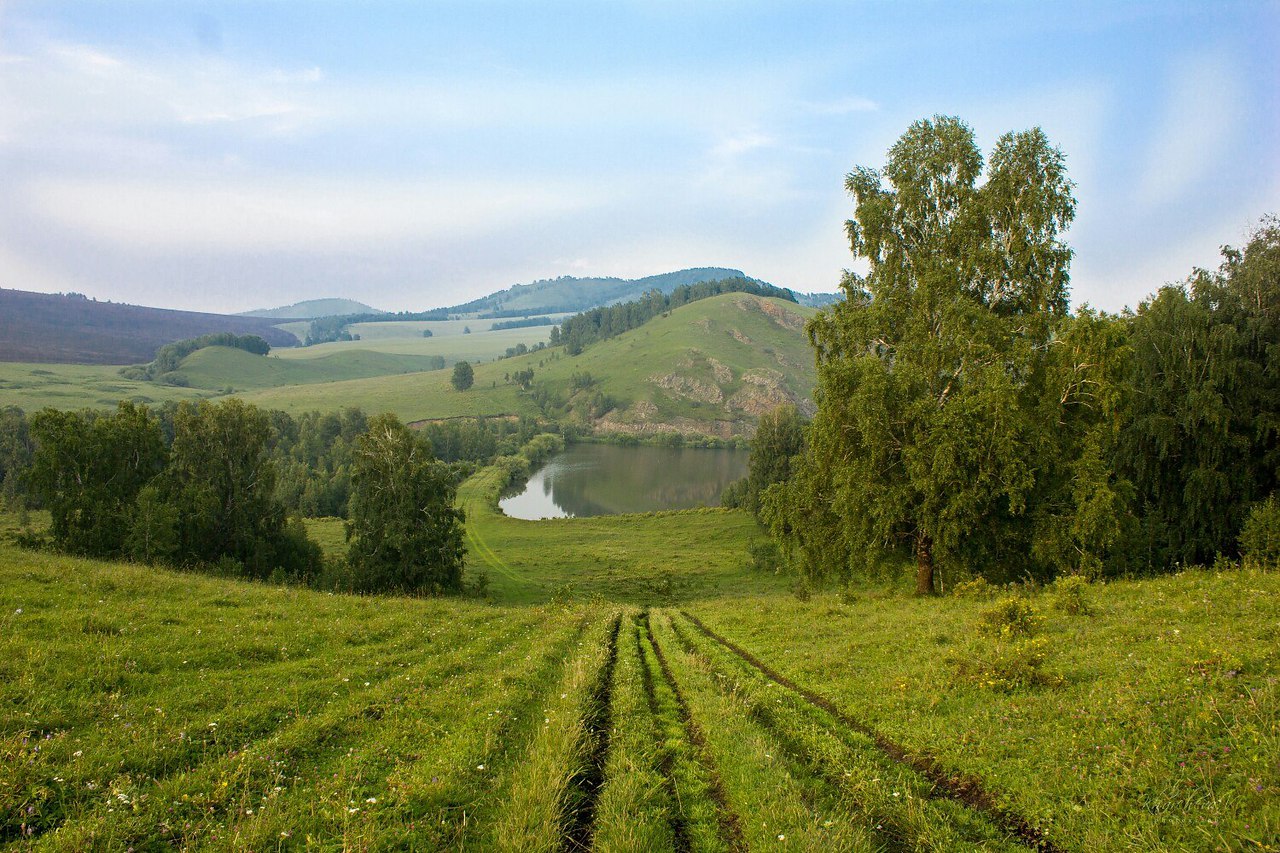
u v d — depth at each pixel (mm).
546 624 23578
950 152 30484
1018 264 29078
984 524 27391
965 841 7387
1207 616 13695
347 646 16672
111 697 10359
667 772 9461
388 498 49312
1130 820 7230
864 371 28281
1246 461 33406
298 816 7383
